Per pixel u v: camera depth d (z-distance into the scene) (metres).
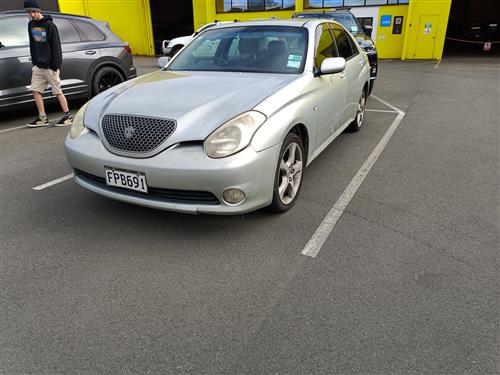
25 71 6.58
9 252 2.93
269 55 3.87
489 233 3.15
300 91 3.36
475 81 11.23
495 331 2.15
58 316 2.29
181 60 4.24
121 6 22.69
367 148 5.29
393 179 4.24
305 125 3.41
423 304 2.36
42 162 4.86
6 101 6.43
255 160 2.75
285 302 2.39
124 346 2.08
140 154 2.79
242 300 2.41
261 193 2.90
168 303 2.39
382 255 2.85
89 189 3.18
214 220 3.33
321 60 3.99
